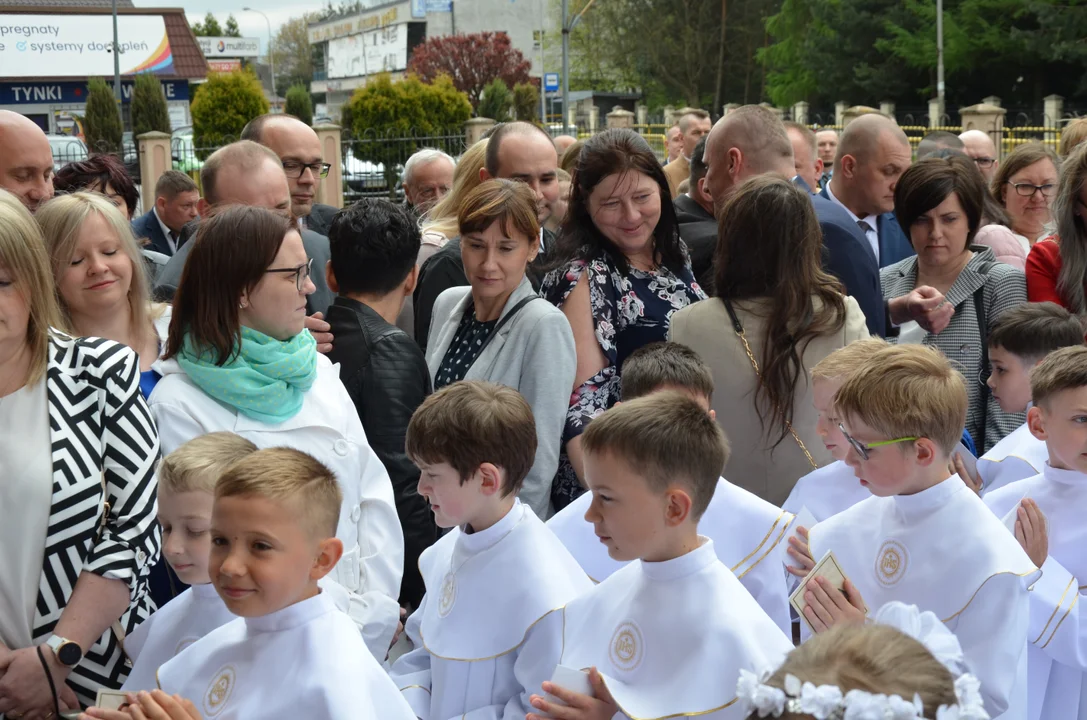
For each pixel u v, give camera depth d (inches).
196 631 93.7
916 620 73.5
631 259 145.3
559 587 96.4
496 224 130.8
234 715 78.8
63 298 116.5
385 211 133.7
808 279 124.4
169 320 127.5
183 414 110.0
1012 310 135.0
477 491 97.5
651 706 81.2
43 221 116.3
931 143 283.1
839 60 1566.2
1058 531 109.7
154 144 801.6
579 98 2032.5
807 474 123.6
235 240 111.5
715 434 86.5
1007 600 91.4
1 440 97.9
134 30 1550.2
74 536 98.5
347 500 113.7
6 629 96.9
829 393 110.0
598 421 86.6
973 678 56.2
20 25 1478.8
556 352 130.5
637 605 86.7
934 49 1398.9
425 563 107.7
